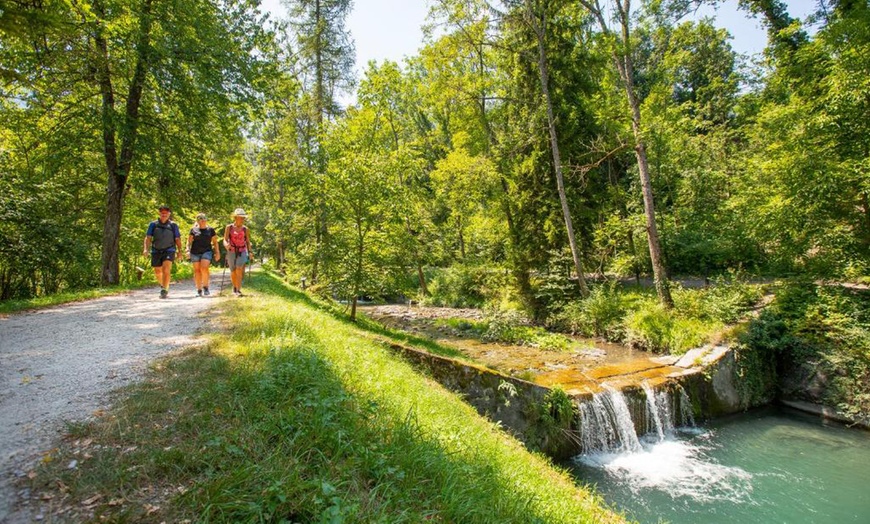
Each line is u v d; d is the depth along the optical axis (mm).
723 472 8172
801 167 11773
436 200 29781
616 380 10352
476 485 3664
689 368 11367
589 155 19047
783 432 9953
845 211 11664
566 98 19156
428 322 18703
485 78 22594
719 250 18625
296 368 4289
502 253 22891
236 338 5531
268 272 26016
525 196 19719
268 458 2801
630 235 20188
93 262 14445
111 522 2137
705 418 10812
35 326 6473
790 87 13391
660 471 8180
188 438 2969
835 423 10383
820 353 10961
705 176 20609
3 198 11172
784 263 13828
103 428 3033
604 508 5633
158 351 4961
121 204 13555
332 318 11141
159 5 12125
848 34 11422
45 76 8852
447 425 5254
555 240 19141
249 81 14000
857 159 11125
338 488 2775
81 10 9148
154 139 13078
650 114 18703
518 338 14867
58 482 2414
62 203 13945
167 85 12398
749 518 6668
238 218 10586
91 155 14938
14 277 12648
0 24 3896
